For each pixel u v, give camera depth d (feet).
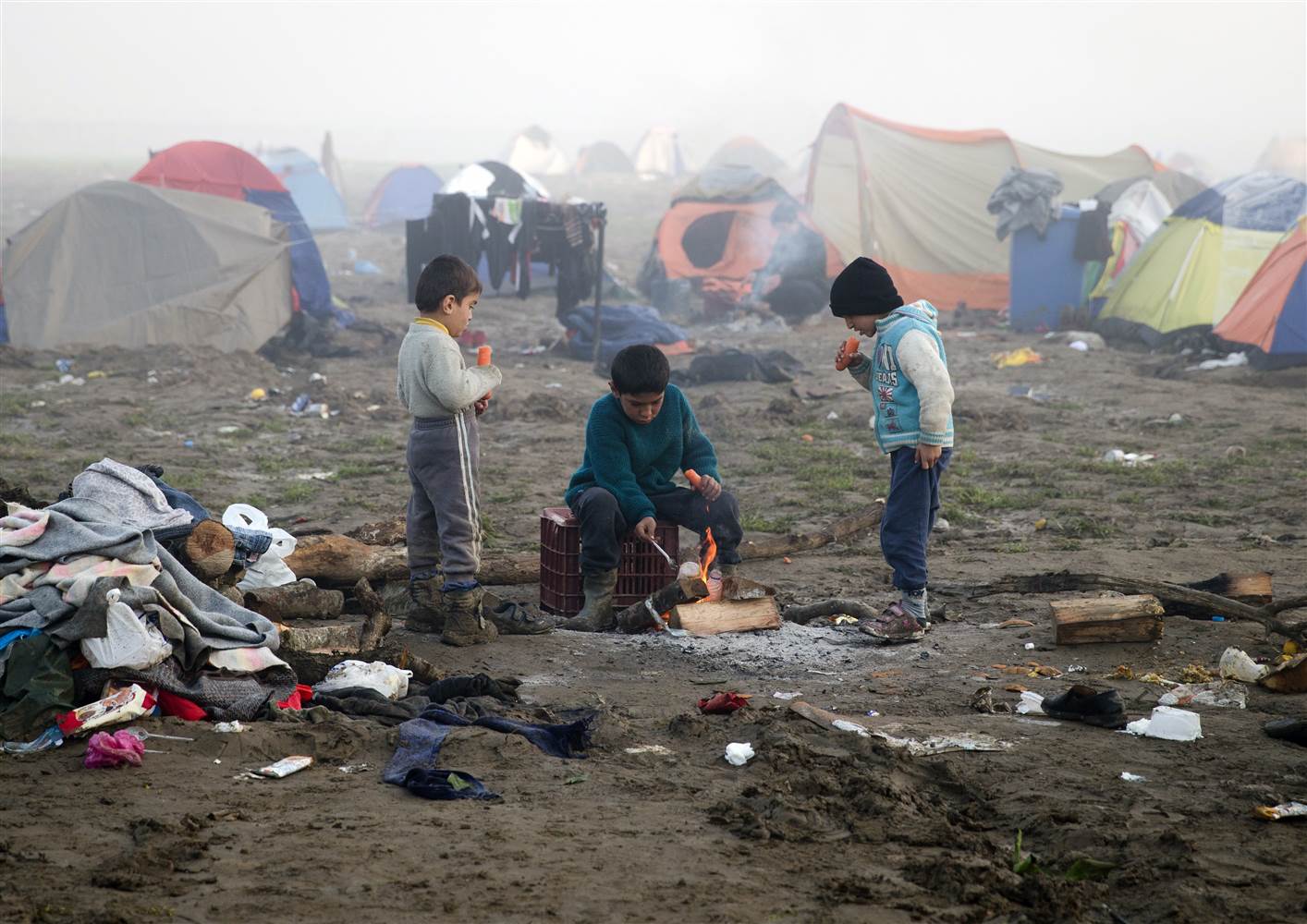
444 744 14.64
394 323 74.79
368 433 46.50
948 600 24.52
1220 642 20.86
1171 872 11.50
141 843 11.43
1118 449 43.04
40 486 35.94
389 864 11.14
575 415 49.98
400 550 23.61
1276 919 10.61
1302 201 66.18
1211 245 66.85
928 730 15.96
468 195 64.95
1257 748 15.42
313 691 16.94
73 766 13.75
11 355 59.26
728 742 15.37
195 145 75.20
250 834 11.81
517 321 78.48
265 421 48.26
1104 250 74.33
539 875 10.96
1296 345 57.77
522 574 25.62
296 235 70.49
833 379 59.06
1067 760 14.83
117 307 62.69
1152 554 28.17
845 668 19.76
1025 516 33.53
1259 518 32.91
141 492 18.40
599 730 15.51
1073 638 20.74
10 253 62.64
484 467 39.99
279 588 20.74
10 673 14.69
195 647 15.89
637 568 23.06
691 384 58.18
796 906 10.52
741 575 26.78
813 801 12.87
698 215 86.74
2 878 10.53
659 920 10.13
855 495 36.01
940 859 11.30
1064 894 10.77
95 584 15.31
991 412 49.08
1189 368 60.95
